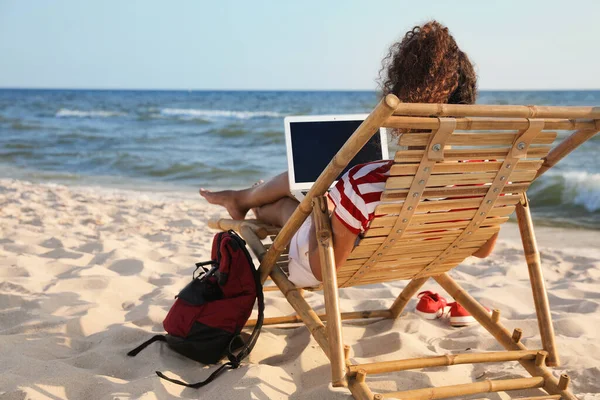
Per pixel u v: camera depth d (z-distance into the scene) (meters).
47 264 4.14
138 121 28.31
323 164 3.05
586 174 8.88
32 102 45.72
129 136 20.31
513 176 2.09
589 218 7.21
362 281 2.48
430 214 2.09
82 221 6.17
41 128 23.19
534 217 7.34
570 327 3.07
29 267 4.02
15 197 7.66
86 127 24.36
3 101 45.78
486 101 48.25
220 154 15.73
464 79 2.05
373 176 2.02
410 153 1.87
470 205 2.13
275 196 3.10
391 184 1.93
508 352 2.30
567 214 7.50
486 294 3.69
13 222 5.93
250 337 2.51
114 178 11.41
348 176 2.07
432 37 1.99
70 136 19.88
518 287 3.84
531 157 2.07
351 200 2.03
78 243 4.95
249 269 2.54
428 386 2.36
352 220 2.04
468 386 2.11
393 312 3.18
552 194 8.25
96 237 5.35
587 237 6.18
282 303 3.45
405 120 1.75
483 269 4.43
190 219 6.39
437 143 1.85
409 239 2.19
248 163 13.87
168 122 27.75
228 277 2.52
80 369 2.45
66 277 3.88
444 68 1.97
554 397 2.12
